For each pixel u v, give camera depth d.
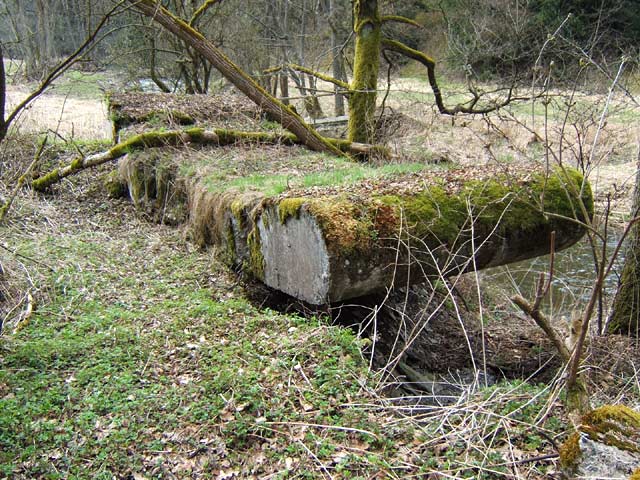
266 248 5.96
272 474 3.56
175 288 6.39
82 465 3.58
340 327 5.46
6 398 4.15
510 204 5.80
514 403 4.18
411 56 11.17
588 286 8.59
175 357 4.82
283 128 10.45
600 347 5.74
